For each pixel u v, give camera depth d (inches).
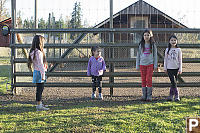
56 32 235.9
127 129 126.7
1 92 244.5
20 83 237.1
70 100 211.8
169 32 234.4
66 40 272.5
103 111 167.9
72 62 238.1
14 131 126.0
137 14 493.4
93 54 221.0
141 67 211.5
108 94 239.8
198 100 202.5
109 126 131.8
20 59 237.8
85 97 225.0
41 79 176.4
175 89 203.8
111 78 234.2
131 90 257.4
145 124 134.6
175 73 205.9
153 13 476.4
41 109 175.3
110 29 234.1
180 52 204.1
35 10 245.6
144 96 209.6
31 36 256.7
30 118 152.3
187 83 235.5
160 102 199.3
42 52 180.7
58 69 248.1
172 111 164.1
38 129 129.0
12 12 238.2
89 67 221.5
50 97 225.1
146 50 209.3
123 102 201.5
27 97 226.5
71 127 131.4
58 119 147.7
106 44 234.8
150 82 206.7
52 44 237.3
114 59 233.8
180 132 121.6
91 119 146.4
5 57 878.4
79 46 237.0
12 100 212.1
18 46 236.4
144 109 171.5
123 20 503.8
